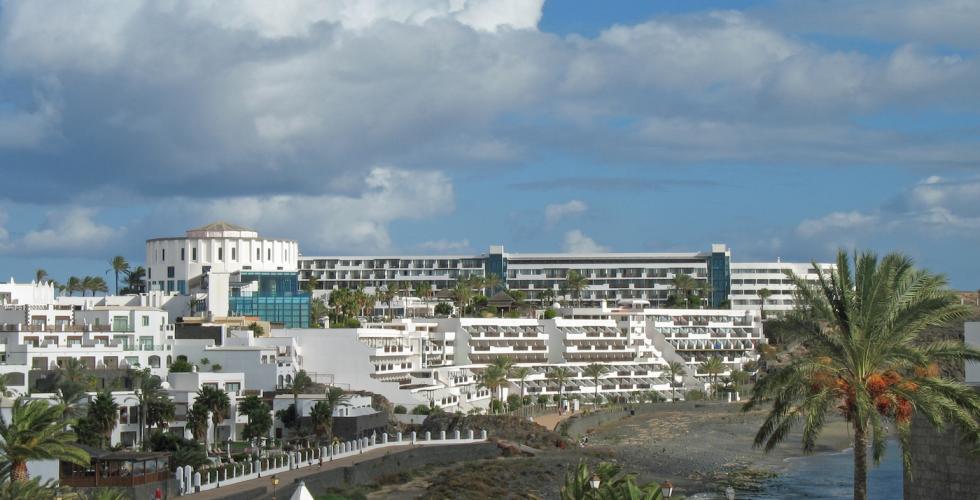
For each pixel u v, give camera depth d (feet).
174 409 570.05
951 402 222.07
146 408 545.44
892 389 225.35
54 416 325.42
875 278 226.38
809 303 233.14
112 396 544.62
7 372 613.11
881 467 614.75
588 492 215.92
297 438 599.16
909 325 226.17
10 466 315.58
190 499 400.67
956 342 232.53
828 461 647.15
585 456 628.69
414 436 616.80
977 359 229.86
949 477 256.11
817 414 222.07
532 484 534.37
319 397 639.35
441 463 579.89
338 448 545.85
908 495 262.88
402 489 504.43
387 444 605.73
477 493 496.23
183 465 453.58
